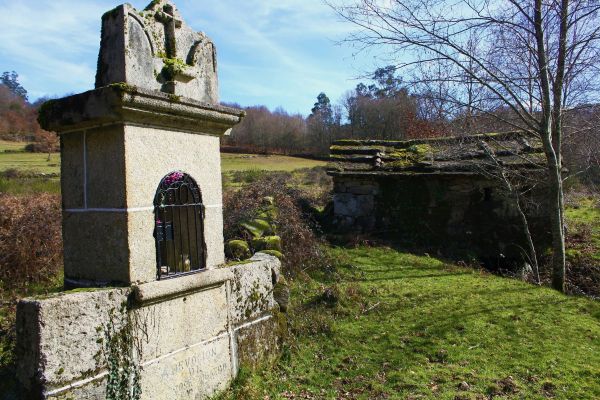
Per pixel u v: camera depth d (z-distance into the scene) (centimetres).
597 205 1469
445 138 1072
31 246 672
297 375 430
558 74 763
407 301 623
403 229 1033
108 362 296
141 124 328
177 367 344
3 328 452
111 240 327
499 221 955
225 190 1179
